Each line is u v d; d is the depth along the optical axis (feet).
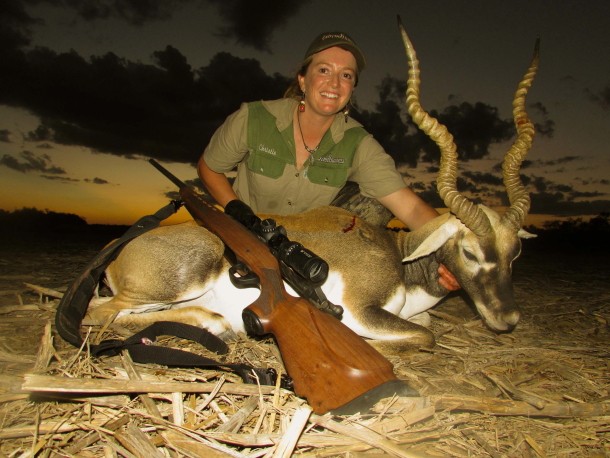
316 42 4.48
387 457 2.62
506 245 4.11
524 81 4.33
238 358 3.74
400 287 4.39
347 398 2.65
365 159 4.69
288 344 2.86
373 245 4.36
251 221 3.42
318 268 2.85
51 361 3.45
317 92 4.41
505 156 4.36
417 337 4.12
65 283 6.25
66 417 2.77
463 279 4.24
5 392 2.96
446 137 4.03
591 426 3.10
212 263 4.22
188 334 3.71
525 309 6.17
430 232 4.44
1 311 4.64
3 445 2.55
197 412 2.86
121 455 2.56
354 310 4.16
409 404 2.96
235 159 4.79
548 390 3.61
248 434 2.62
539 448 2.81
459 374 3.74
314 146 4.69
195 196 4.08
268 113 4.66
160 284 4.17
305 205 4.85
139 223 4.02
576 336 5.02
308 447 2.69
